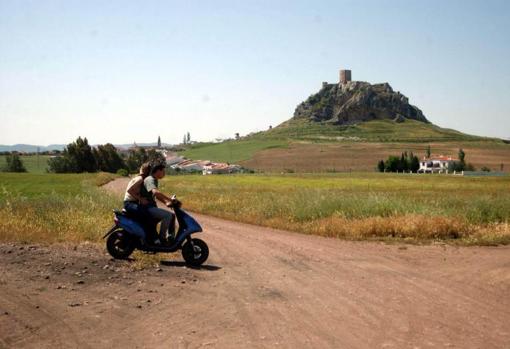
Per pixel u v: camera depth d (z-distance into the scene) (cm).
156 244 1041
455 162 18988
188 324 654
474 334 642
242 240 1500
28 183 6506
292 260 1148
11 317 637
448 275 1011
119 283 848
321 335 623
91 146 14688
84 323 642
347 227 1692
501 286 918
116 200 2156
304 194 2558
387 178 9838
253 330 636
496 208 2062
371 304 775
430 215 1866
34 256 991
